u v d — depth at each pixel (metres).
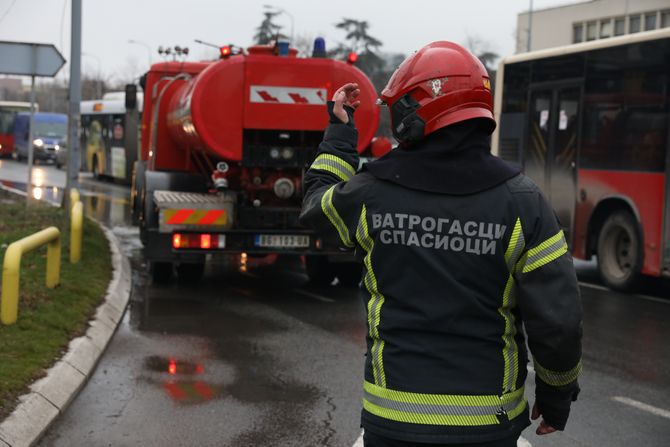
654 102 10.81
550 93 12.91
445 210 2.51
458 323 2.48
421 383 2.45
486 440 2.43
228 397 6.09
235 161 10.16
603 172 11.74
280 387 6.38
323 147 2.93
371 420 2.52
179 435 5.25
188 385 6.38
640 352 7.79
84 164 39.44
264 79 9.90
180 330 8.34
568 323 2.41
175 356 7.28
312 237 10.22
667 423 5.70
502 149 14.03
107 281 10.09
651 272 10.88
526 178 2.58
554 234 2.49
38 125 49.12
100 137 36.22
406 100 2.63
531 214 2.50
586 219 12.12
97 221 18.41
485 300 2.50
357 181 2.67
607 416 5.83
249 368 6.93
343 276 11.37
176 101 11.35
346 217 2.67
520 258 2.49
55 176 37.59
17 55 14.41
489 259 2.48
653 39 10.84
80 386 6.16
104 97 37.25
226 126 9.89
